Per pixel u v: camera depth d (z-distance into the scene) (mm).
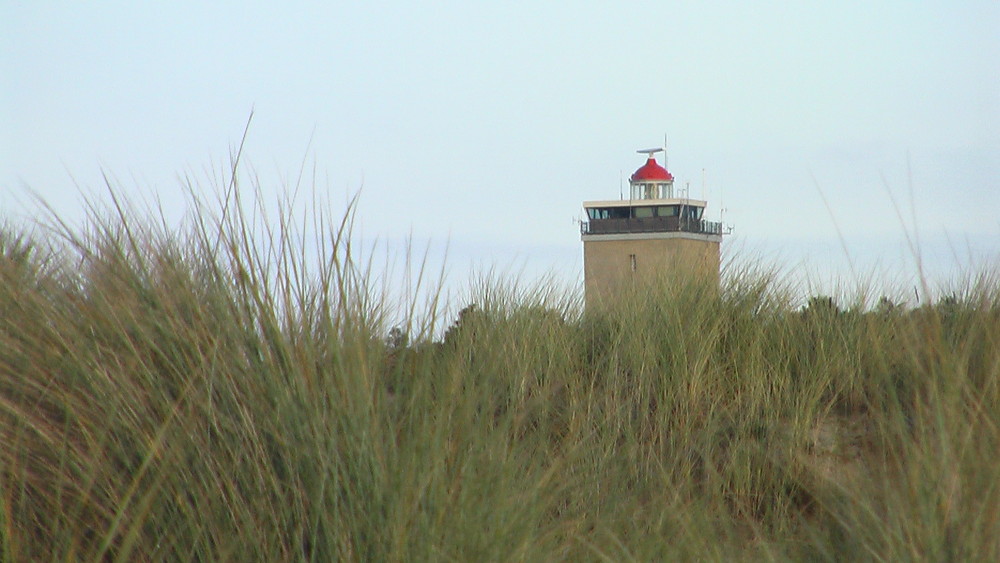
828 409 19297
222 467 11141
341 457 11523
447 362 14297
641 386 20297
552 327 22281
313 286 13109
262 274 12734
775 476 17406
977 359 15062
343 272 13117
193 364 11586
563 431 18625
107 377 11102
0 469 9922
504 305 22406
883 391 16625
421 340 14000
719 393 20547
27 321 11656
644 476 17766
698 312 22047
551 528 13344
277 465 11477
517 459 14414
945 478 11383
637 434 19484
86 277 12516
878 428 16125
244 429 11344
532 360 20109
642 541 13742
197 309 12086
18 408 10781
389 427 12266
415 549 11148
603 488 16422
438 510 11617
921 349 14594
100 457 10664
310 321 12594
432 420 12766
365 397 11922
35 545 10125
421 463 11852
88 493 10320
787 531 15195
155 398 11273
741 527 16219
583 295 24922
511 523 12164
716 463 18375
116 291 12156
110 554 10344
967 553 10742
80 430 10961
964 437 11758
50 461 10789
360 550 11008
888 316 21266
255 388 11711
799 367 20875
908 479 11953
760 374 20516
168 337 11773
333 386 11820
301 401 11633
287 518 11148
